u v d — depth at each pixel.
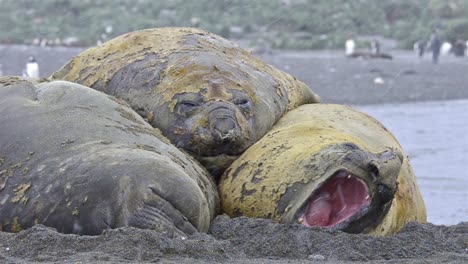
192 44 30.72
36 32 118.69
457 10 106.31
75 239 21.14
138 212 22.11
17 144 23.81
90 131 24.14
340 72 82.69
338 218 24.53
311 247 22.59
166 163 22.98
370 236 23.36
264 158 26.23
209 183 25.94
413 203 28.34
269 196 25.31
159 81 29.22
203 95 28.52
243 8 109.62
